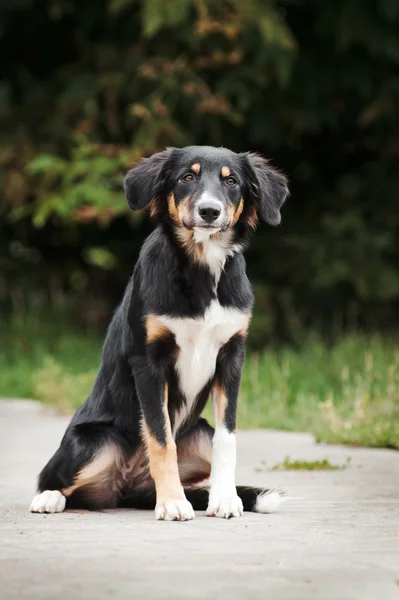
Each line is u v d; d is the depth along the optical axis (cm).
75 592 443
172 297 684
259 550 534
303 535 584
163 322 681
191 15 1820
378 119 2000
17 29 2088
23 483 828
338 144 2153
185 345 690
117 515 675
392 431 1092
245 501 686
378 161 2100
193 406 712
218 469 683
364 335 1886
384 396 1230
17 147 1988
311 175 2159
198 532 593
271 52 1828
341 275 1945
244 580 467
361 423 1131
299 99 1983
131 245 2150
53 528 605
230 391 703
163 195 741
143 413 680
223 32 1805
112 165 1864
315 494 774
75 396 1483
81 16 1980
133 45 1956
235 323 698
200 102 1834
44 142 2017
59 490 696
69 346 1966
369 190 2073
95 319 2159
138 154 1852
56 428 1248
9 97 2014
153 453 670
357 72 1966
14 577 468
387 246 1983
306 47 1977
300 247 2023
